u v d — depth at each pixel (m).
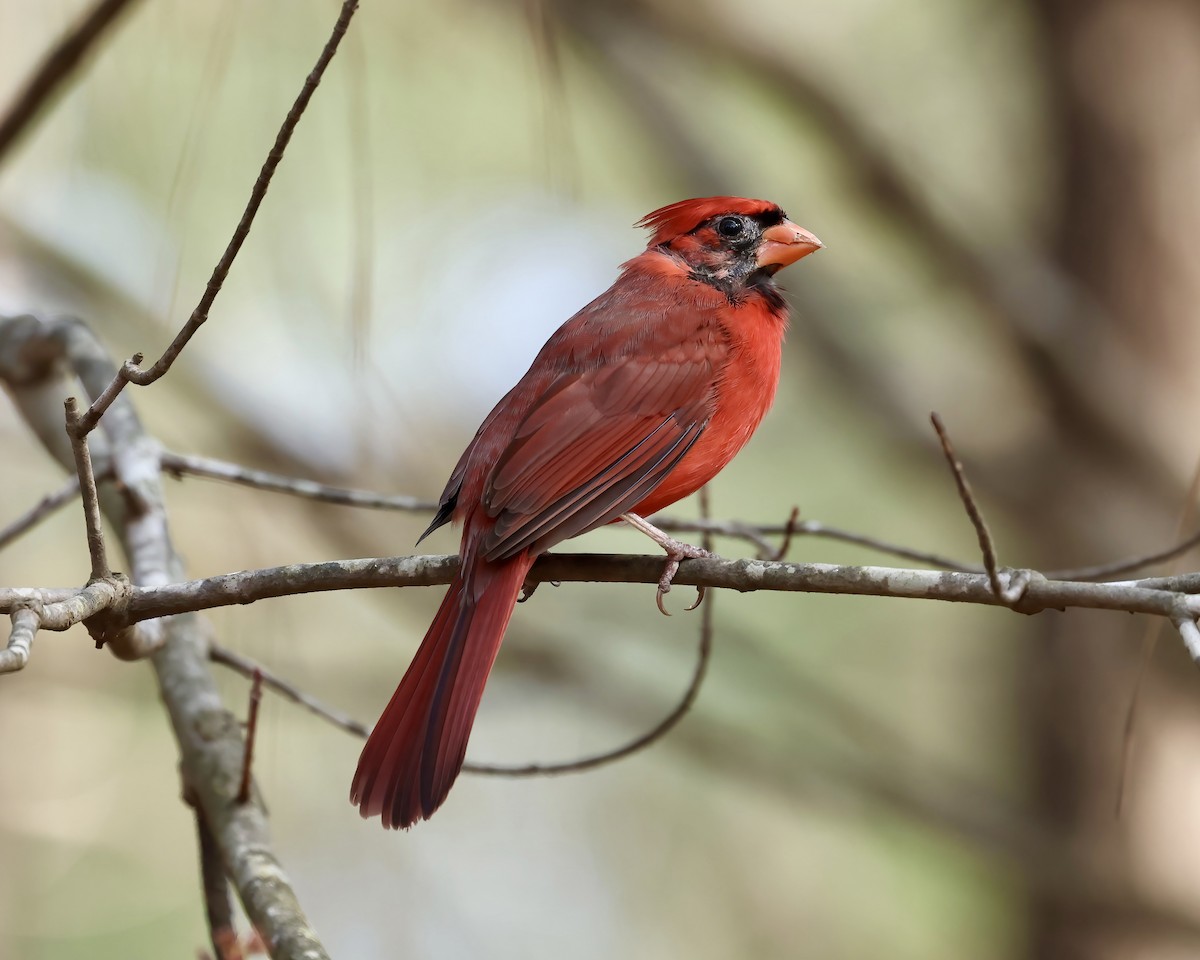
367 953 12.19
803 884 13.39
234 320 11.92
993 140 14.64
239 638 10.84
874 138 12.97
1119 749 13.30
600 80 13.58
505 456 6.58
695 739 12.82
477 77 11.95
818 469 13.73
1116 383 13.09
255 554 12.19
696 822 13.45
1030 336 13.08
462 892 12.95
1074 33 14.02
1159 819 12.97
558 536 6.38
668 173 13.41
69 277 12.17
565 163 7.20
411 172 11.87
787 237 7.80
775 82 13.01
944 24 14.28
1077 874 12.73
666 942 13.09
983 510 13.64
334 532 12.33
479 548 6.18
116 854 11.94
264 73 10.44
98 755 12.13
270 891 5.98
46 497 7.36
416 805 5.59
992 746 13.95
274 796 12.22
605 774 13.62
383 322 11.83
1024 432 13.48
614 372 6.93
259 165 10.64
